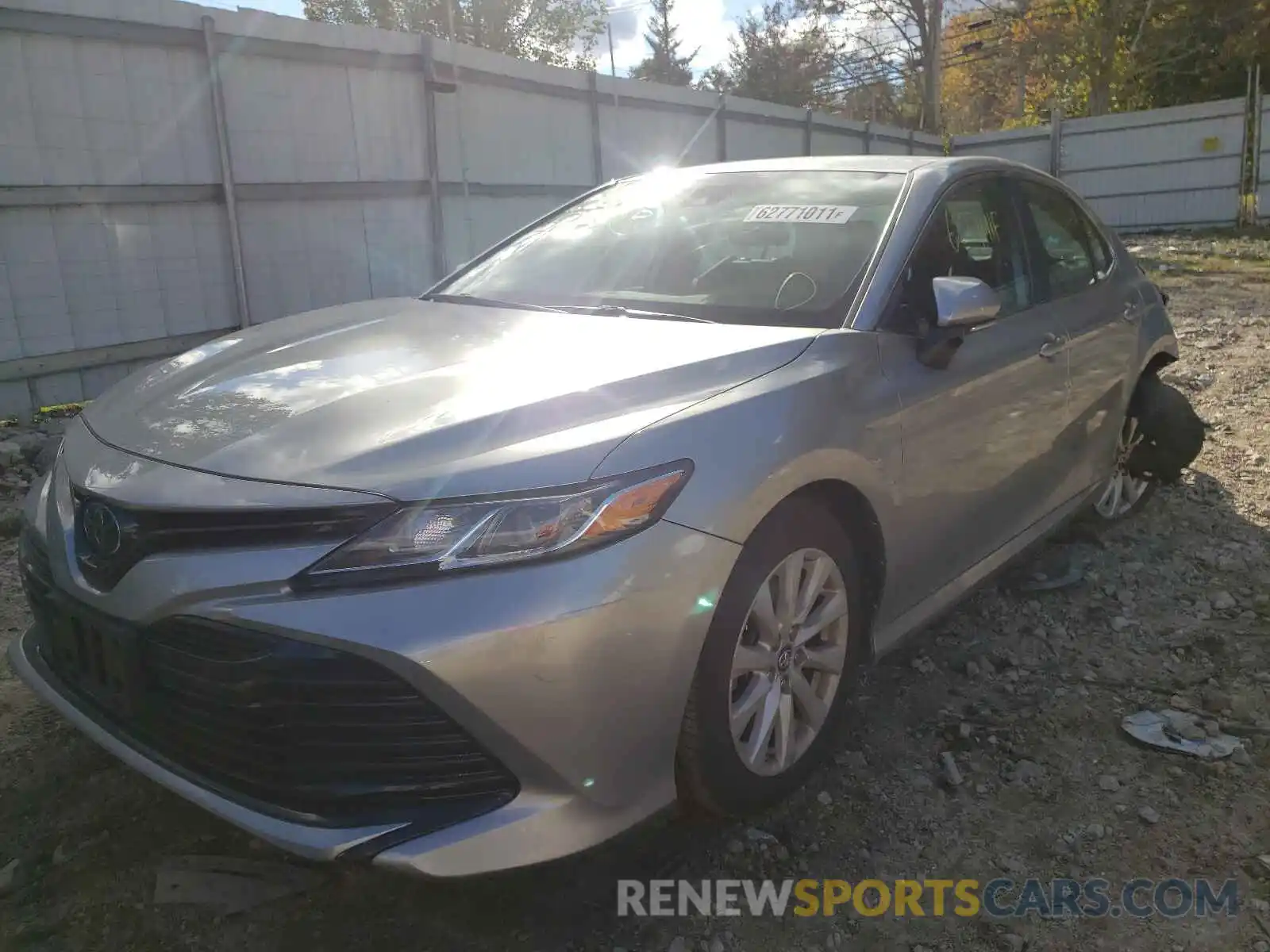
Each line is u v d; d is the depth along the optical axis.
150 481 2.06
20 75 6.74
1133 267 4.57
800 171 3.57
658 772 2.14
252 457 2.06
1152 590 3.85
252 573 1.90
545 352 2.55
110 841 2.45
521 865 1.94
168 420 2.32
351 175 9.09
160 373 2.74
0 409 6.91
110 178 7.31
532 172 11.27
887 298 2.86
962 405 2.97
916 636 3.29
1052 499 3.74
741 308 2.95
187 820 2.53
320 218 8.89
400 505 1.90
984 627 3.59
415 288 9.95
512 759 1.94
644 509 2.04
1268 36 26.78
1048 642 3.46
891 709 3.05
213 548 1.97
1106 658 3.35
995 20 34.41
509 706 1.90
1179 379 7.14
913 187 3.25
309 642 1.86
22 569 2.48
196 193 7.86
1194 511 4.65
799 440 2.36
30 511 2.48
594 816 2.04
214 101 7.85
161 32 7.46
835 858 2.42
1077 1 29.02
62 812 2.55
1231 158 22.55
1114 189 24.09
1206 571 4.00
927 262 3.07
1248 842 2.44
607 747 2.02
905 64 37.47
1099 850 2.43
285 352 2.73
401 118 9.51
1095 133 24.03
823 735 2.63
